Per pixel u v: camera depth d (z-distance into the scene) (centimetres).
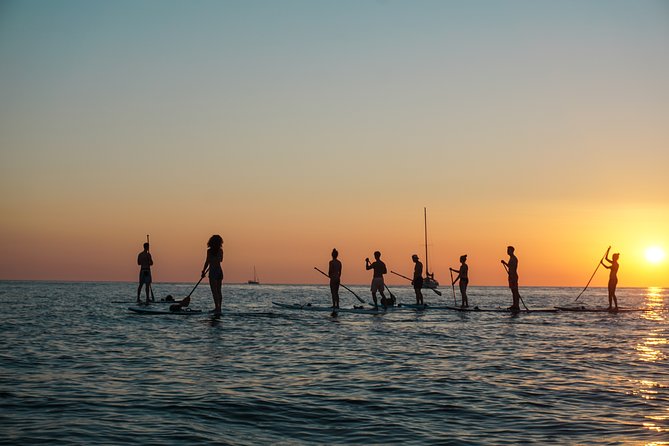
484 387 1104
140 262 3309
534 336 1923
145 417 871
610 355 1505
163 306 3186
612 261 3203
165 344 1617
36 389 1038
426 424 861
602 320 2612
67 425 823
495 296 6956
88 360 1342
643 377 1209
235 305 3666
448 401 994
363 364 1341
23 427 811
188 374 1194
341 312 2936
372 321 2438
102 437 773
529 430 834
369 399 1002
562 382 1154
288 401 981
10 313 2630
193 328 2030
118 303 3466
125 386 1073
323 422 867
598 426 852
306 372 1237
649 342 1778
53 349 1500
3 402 941
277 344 1648
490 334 1973
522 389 1088
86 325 2092
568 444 771
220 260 2450
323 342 1712
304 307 3105
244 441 775
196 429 818
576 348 1634
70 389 1041
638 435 809
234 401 972
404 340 1786
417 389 1083
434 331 2053
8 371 1198
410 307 3303
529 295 7881
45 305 3250
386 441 783
